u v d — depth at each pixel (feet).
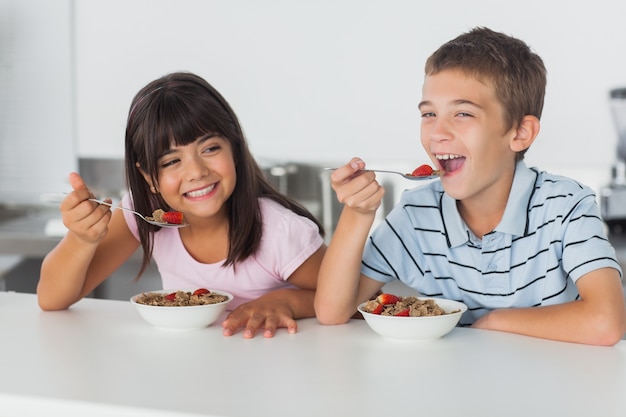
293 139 10.79
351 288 4.28
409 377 3.30
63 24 11.27
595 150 10.04
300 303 4.53
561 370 3.40
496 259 4.58
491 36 4.46
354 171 4.02
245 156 5.01
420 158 10.52
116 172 11.46
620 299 3.99
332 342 3.91
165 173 4.74
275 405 2.95
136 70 11.11
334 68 10.55
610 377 3.29
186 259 5.22
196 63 10.91
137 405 2.95
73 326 4.28
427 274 4.80
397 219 4.81
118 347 3.82
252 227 5.01
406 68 10.37
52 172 11.60
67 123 11.47
